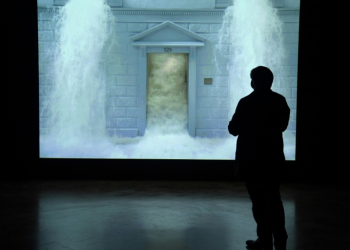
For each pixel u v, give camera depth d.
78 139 8.88
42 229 4.38
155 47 9.66
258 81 3.79
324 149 7.25
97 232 4.29
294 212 5.26
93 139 9.00
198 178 7.44
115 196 6.07
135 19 9.60
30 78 7.20
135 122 9.62
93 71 9.36
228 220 4.84
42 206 5.42
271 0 9.01
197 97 9.70
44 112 8.76
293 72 8.91
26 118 7.28
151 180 7.41
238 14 9.40
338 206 5.60
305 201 5.89
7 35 7.10
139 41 9.55
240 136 3.74
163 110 9.74
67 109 8.93
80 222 4.67
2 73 7.18
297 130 7.24
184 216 4.99
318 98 7.16
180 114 9.73
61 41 9.16
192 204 5.63
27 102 7.24
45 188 6.61
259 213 3.64
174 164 7.43
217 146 8.66
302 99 7.17
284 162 3.70
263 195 3.65
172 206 5.50
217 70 9.66
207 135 9.63
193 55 9.67
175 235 4.22
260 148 3.63
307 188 6.84
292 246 3.93
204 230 4.42
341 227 4.59
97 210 5.23
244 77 9.55
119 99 9.53
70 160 7.42
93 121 9.16
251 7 9.18
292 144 8.05
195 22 9.60
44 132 8.73
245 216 5.03
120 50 9.61
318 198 6.08
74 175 7.43
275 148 3.66
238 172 3.71
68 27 9.20
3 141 7.32
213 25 9.58
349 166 7.25
